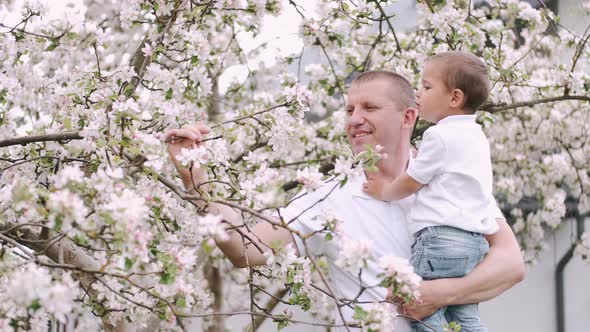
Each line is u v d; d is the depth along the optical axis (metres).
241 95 5.30
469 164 2.99
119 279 2.57
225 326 5.83
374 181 2.96
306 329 6.50
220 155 2.79
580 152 6.52
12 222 2.96
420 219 2.94
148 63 3.81
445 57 3.23
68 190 2.10
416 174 2.93
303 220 2.92
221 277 5.61
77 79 3.13
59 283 2.10
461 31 4.32
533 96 4.98
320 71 5.11
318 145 5.22
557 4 6.70
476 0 6.02
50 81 3.51
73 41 3.21
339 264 2.33
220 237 2.20
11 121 3.34
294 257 2.49
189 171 2.71
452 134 3.01
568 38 5.33
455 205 2.94
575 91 4.65
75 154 3.07
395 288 2.34
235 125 3.25
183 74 3.87
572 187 6.65
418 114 3.30
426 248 2.90
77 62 4.56
